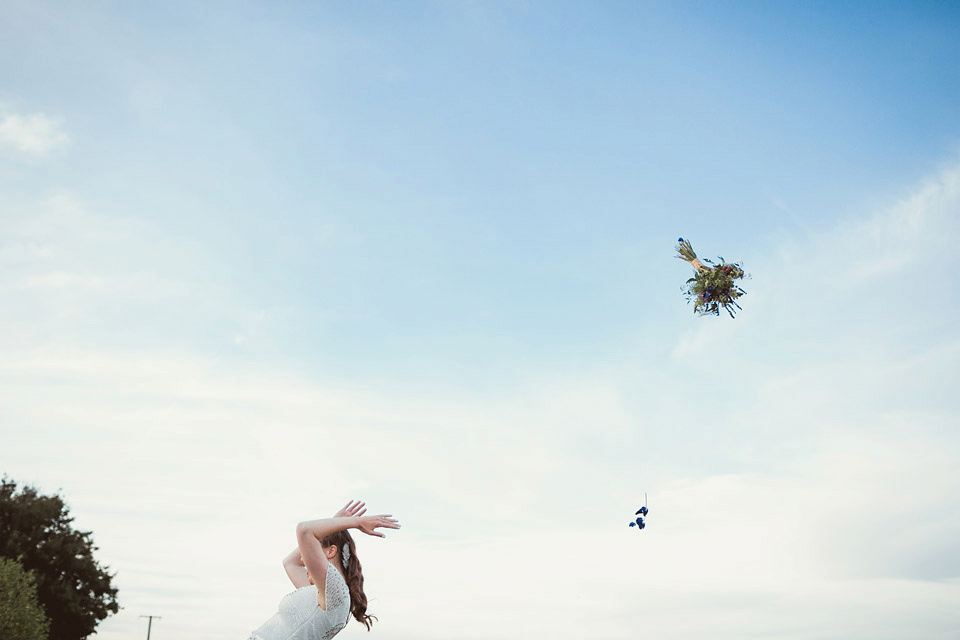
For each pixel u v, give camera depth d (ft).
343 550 16.21
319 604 15.21
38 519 155.12
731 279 34.88
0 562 127.34
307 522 15.34
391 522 15.90
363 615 16.22
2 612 121.08
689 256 35.78
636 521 39.63
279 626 15.25
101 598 157.07
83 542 158.61
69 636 149.79
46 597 146.41
